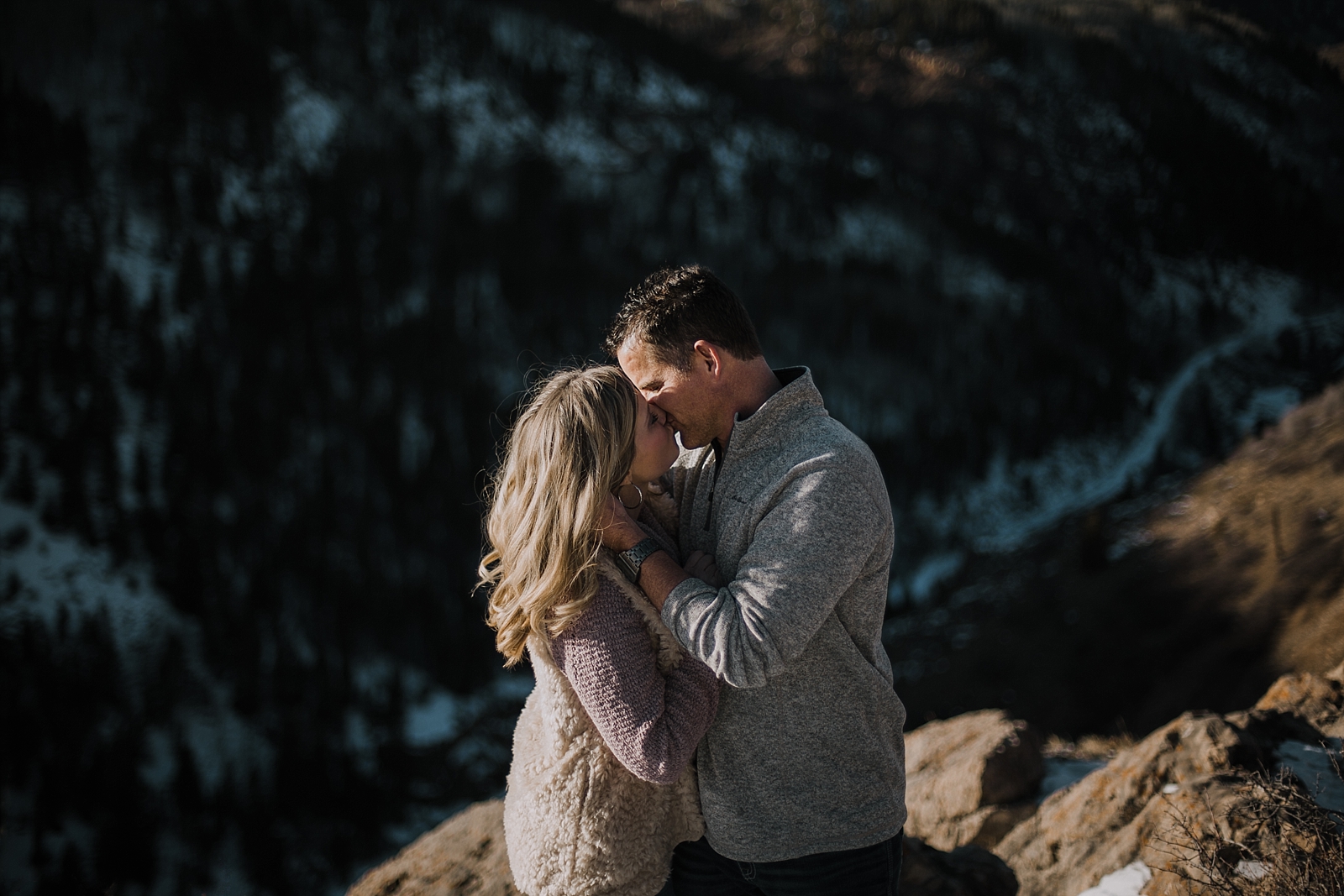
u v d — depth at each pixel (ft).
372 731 205.77
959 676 120.78
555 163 443.32
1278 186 492.13
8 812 166.71
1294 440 130.62
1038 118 563.48
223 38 426.92
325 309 345.51
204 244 363.56
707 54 572.92
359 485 284.41
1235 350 385.70
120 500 257.14
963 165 511.81
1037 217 488.85
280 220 385.09
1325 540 95.45
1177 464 309.63
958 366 362.74
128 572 234.58
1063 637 116.78
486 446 301.63
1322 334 381.60
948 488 304.09
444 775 196.75
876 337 367.25
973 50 591.78
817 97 558.97
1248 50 604.08
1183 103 553.64
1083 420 336.90
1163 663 98.84
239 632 220.23
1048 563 147.43
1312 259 449.89
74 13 413.80
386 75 458.09
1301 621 88.33
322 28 474.49
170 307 329.52
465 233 394.73
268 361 320.09
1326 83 573.33
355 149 424.05
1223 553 110.52
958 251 433.89
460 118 451.12
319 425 299.79
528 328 360.69
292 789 180.45
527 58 499.92
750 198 439.63
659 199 431.43
